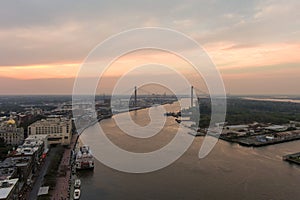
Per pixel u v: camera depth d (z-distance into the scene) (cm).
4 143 17400
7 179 8869
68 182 10306
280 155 14850
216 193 9025
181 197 8688
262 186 9700
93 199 8625
